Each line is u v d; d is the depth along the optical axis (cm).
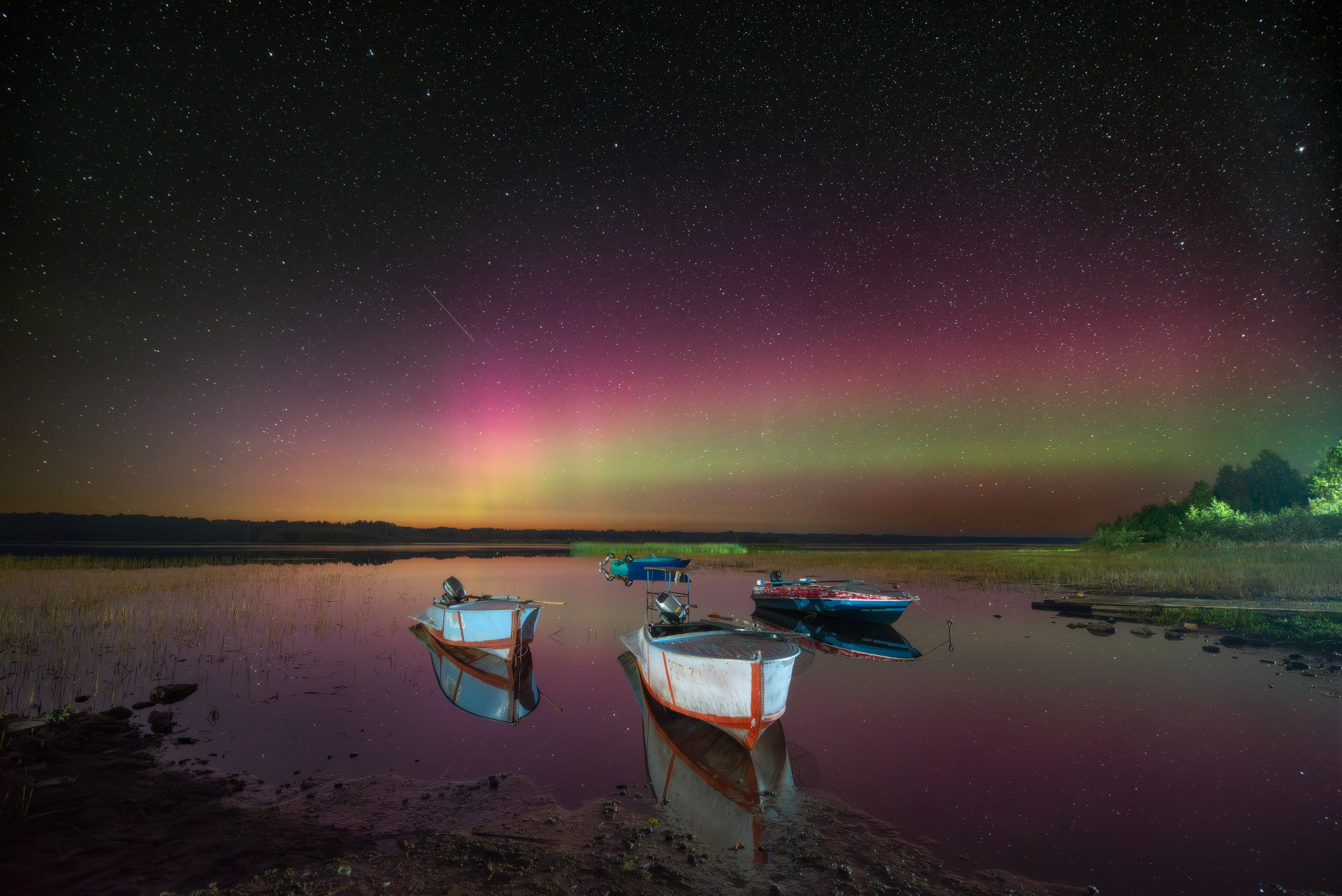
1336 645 1441
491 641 1324
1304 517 3566
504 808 693
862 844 613
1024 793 725
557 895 523
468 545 9588
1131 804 696
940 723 972
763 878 552
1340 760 816
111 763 795
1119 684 1180
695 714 887
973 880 548
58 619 1791
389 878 546
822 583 2038
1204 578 2473
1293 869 566
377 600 2345
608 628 1861
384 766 816
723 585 3083
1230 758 827
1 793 680
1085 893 529
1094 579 2784
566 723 998
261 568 3756
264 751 863
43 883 518
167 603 2145
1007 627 1806
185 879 536
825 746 881
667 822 661
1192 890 535
